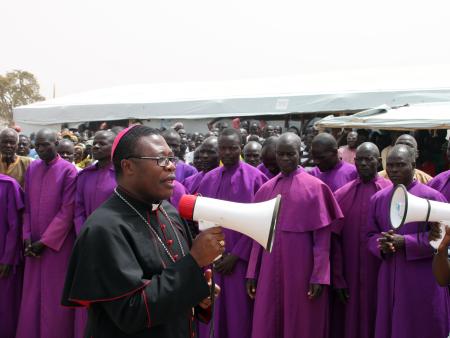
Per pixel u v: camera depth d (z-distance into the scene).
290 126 16.78
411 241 4.38
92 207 5.63
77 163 11.28
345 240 5.07
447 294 4.56
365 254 4.95
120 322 2.28
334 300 5.13
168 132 7.35
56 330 5.79
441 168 10.06
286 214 4.86
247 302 5.28
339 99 14.63
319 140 5.68
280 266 4.85
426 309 4.41
